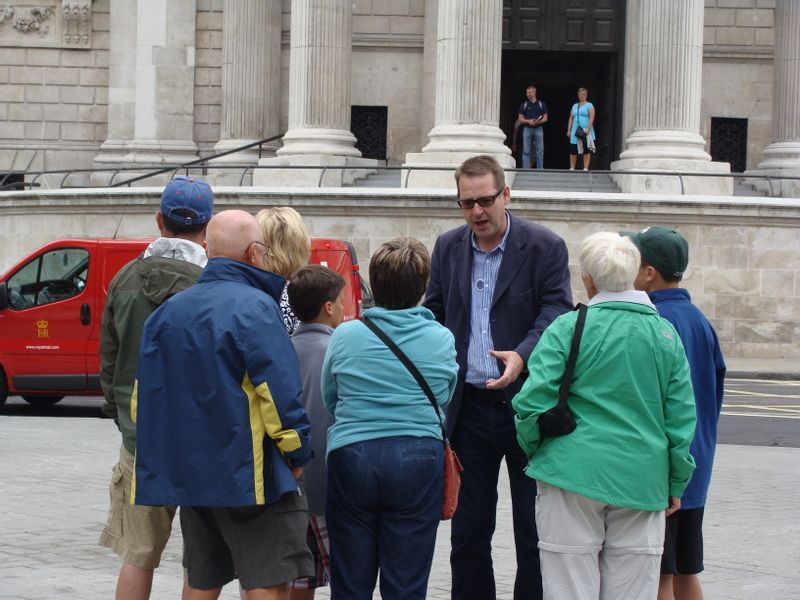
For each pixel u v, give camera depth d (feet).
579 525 24.27
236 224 24.67
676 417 24.34
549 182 115.44
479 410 29.07
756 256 108.88
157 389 23.97
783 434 67.77
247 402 23.72
